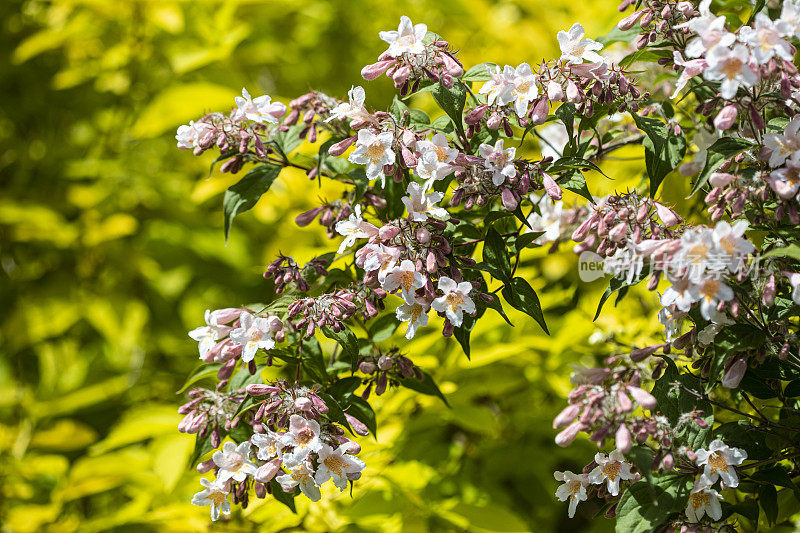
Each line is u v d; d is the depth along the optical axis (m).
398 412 1.26
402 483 1.21
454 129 1.10
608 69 1.10
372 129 1.08
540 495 1.30
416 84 1.10
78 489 1.33
